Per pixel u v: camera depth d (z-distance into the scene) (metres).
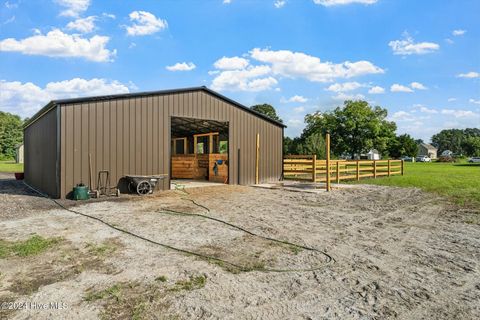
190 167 15.62
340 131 41.91
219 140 16.72
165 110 10.52
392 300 2.86
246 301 2.79
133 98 9.75
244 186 12.17
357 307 2.71
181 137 19.20
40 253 4.00
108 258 3.86
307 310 2.65
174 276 3.33
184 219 6.16
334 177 14.25
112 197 8.85
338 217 6.57
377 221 6.23
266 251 4.23
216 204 7.98
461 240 4.90
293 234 5.13
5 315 2.50
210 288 3.05
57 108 8.28
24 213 6.60
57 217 6.21
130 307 2.65
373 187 12.11
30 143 12.92
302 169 13.84
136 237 4.82
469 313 2.64
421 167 31.09
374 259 3.97
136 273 3.40
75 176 8.59
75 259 3.81
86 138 8.77
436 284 3.23
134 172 9.74
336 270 3.58
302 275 3.42
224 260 3.85
